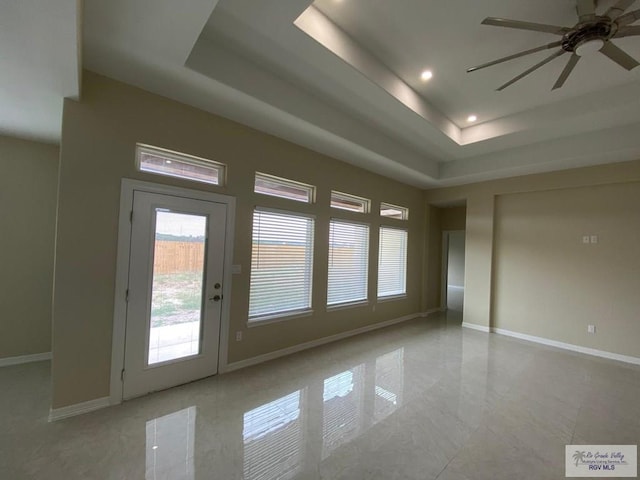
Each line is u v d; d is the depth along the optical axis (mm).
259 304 3732
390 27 2541
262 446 2154
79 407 2488
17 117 2883
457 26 2516
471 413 2664
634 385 3316
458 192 6055
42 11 1505
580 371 3705
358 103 3584
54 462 1932
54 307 2387
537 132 4023
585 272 4582
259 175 3730
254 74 2877
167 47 2203
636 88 3135
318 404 2754
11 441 2123
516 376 3494
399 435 2326
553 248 4895
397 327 5633
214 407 2648
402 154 4809
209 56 2557
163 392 2883
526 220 5195
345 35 2605
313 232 4332
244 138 3480
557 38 2574
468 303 5738
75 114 2455
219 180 3348
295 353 4059
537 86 3320
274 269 3885
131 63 2398
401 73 3154
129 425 2346
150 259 2832
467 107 3850
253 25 2307
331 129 3643
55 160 3650
